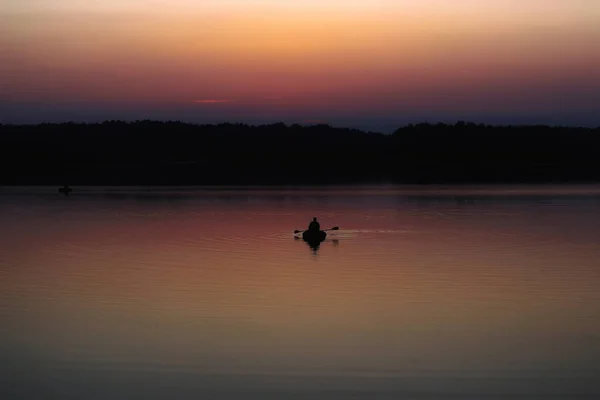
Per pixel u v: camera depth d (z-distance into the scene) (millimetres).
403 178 134125
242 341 17250
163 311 20156
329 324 18719
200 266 27938
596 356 16125
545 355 16203
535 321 18984
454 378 14867
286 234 39625
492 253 31391
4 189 101875
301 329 18250
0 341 17359
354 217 50781
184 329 18281
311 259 29781
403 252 31828
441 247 33562
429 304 20938
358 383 14617
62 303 21250
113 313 19969
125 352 16484
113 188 104125
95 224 46344
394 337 17516
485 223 45656
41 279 25156
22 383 14727
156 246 34438
